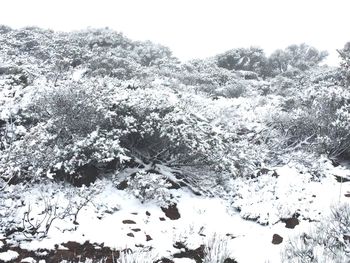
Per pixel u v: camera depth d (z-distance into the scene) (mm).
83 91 6844
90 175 6270
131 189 6148
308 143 8422
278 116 9281
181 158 7207
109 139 6430
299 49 24547
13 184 5703
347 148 8422
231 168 7039
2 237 4555
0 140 6359
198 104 8984
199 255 5004
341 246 4641
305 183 7035
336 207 5562
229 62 22078
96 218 5387
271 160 8117
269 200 6406
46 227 4762
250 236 5613
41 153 5785
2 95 7531
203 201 6559
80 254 4578
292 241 5273
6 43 17375
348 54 11812
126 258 3938
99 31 21781
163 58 20953
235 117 9945
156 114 6859
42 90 7242
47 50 16172
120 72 13883
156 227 5531
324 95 9422
